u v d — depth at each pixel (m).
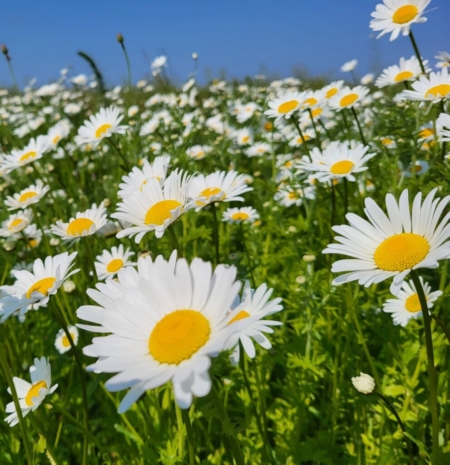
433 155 0.32
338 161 0.33
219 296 0.15
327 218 0.40
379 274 0.18
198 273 0.15
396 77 0.44
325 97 0.46
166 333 0.14
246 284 0.21
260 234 0.45
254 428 0.28
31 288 0.25
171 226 0.23
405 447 0.26
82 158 0.73
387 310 0.28
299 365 0.28
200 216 0.53
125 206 0.24
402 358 0.29
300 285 0.30
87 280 0.42
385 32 0.37
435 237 0.17
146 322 0.15
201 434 0.30
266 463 0.24
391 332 0.30
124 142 0.62
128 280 0.17
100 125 0.46
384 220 0.19
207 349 0.13
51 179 0.63
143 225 0.24
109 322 0.15
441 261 0.30
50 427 0.30
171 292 0.15
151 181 0.24
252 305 0.20
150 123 0.70
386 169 0.37
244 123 0.83
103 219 0.29
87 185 0.66
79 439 0.32
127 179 0.31
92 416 0.34
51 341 0.39
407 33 0.36
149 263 0.17
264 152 0.65
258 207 0.54
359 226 0.19
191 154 0.63
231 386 0.30
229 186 0.30
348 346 0.29
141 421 0.30
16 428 0.30
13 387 0.20
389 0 0.37
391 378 0.29
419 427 0.25
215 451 0.28
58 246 0.47
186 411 0.17
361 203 0.36
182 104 0.74
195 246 0.43
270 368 0.32
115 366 0.14
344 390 0.29
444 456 0.20
